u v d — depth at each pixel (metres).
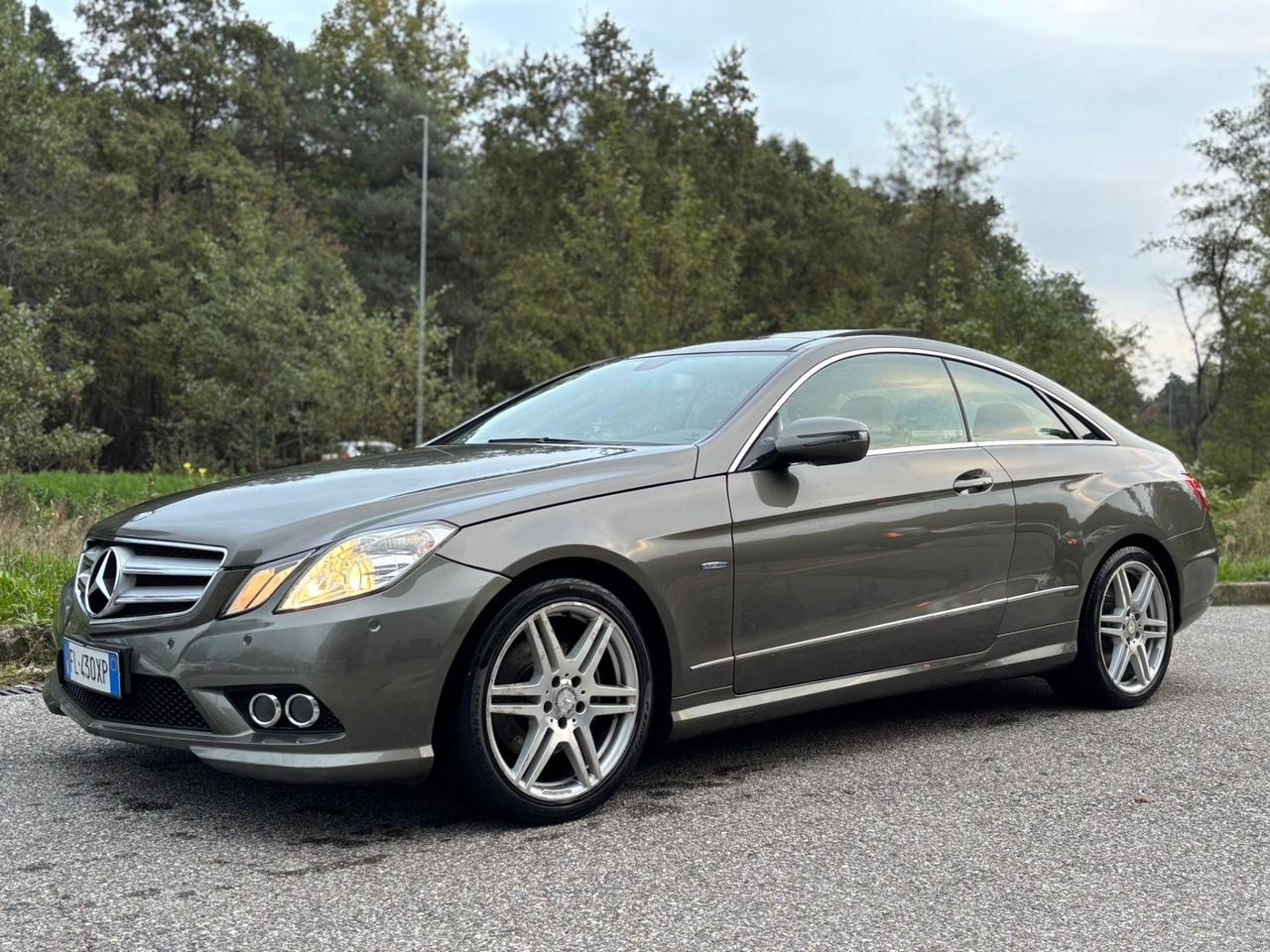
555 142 39.00
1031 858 3.29
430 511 3.44
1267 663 6.30
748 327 24.61
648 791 3.88
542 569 3.53
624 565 3.63
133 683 3.46
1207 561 5.54
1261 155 32.38
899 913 2.88
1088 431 5.26
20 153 30.22
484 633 3.39
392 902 2.89
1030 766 4.25
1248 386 34.00
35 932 2.68
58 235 40.78
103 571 3.66
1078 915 2.88
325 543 3.33
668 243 23.12
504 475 3.68
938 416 4.69
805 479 4.12
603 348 23.30
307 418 34.41
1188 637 7.25
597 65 39.09
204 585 3.39
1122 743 4.59
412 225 56.06
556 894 2.96
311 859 3.20
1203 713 5.11
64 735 4.45
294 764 3.23
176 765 4.09
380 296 54.16
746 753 4.39
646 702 3.71
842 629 4.17
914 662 4.43
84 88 48.34
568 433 4.42
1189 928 2.81
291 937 2.67
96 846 3.28
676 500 3.80
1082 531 4.95
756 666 3.96
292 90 57.75
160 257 45.41
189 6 50.25
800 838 3.43
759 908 2.89
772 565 3.96
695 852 3.30
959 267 34.50
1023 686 5.67
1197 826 3.60
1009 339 26.95
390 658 3.26
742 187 42.81
